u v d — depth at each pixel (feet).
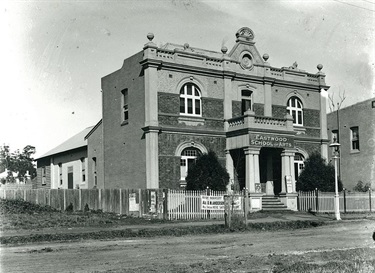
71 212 95.91
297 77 116.37
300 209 100.42
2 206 102.22
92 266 34.19
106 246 46.78
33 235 53.42
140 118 96.27
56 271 32.09
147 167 92.32
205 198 82.28
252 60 108.68
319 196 97.91
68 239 53.01
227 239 53.52
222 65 103.45
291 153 101.50
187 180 89.97
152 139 92.17
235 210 68.49
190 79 98.53
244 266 33.17
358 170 132.77
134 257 38.78
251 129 95.55
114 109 106.63
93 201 100.01
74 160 134.92
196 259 37.42
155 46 94.27
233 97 104.53
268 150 106.42
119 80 104.88
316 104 119.14
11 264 35.27
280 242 49.80
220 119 101.81
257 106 108.37
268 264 33.91
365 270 30.78
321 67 120.26
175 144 95.20
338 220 79.71
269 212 93.15
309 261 34.91
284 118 101.71
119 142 103.96
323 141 117.91
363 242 49.01
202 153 97.50
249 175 94.89
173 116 95.45
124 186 100.99
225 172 91.56
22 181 174.29
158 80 94.43
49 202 117.60
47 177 153.99
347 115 137.49
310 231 63.72
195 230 62.03
